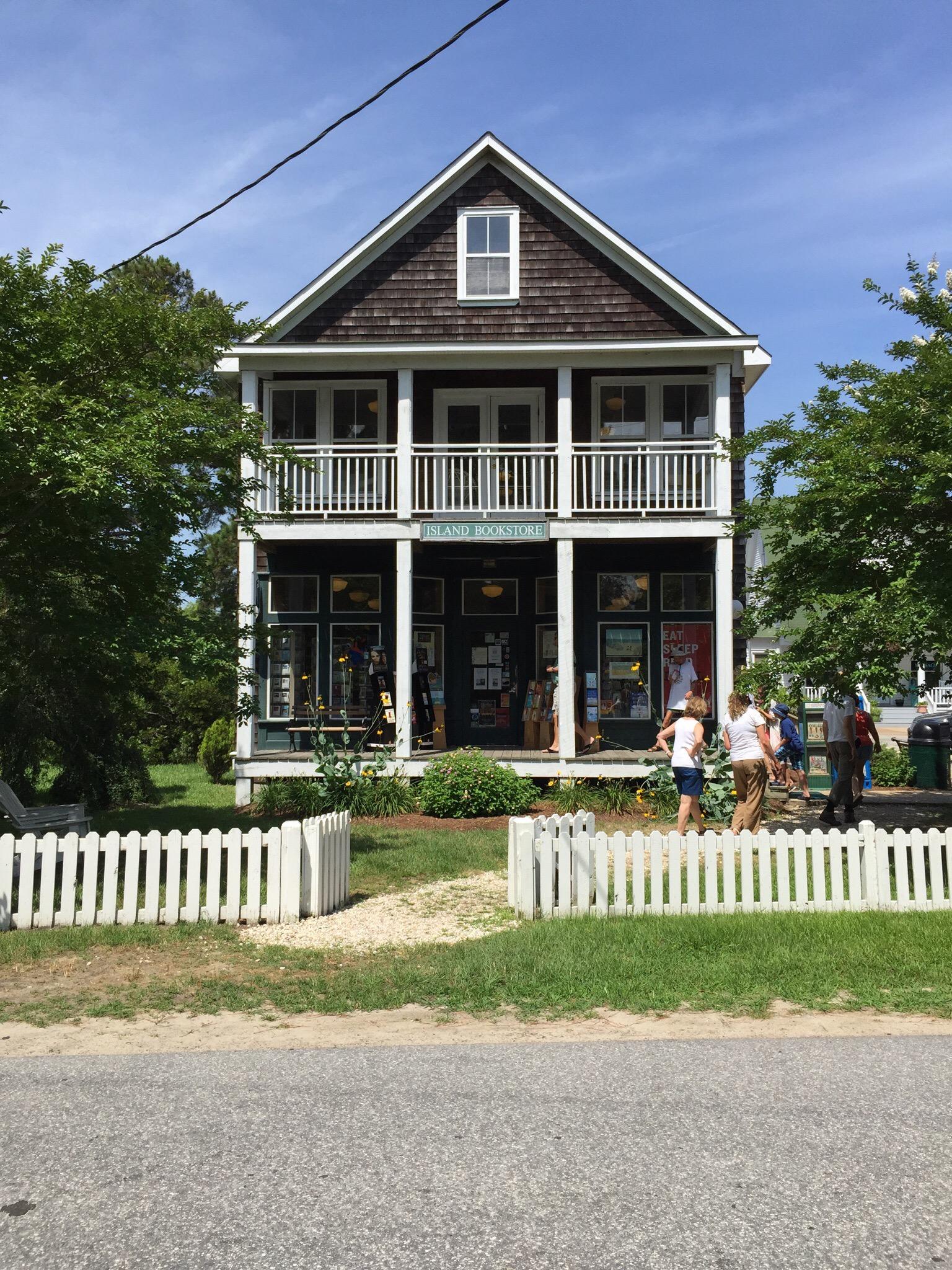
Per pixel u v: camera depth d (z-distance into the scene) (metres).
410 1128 4.39
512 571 18.34
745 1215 3.63
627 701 17.55
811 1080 4.95
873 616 10.28
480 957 7.08
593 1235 3.50
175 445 10.04
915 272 11.68
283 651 17.70
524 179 17.27
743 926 7.78
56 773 19.89
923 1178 3.90
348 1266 3.33
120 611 11.36
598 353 16.20
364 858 11.04
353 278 17.30
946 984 6.59
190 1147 4.22
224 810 15.57
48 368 9.96
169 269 29.59
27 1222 3.62
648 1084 4.91
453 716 18.14
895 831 8.55
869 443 10.98
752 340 16.08
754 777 11.44
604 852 8.45
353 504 17.72
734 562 18.69
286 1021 6.04
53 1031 5.87
